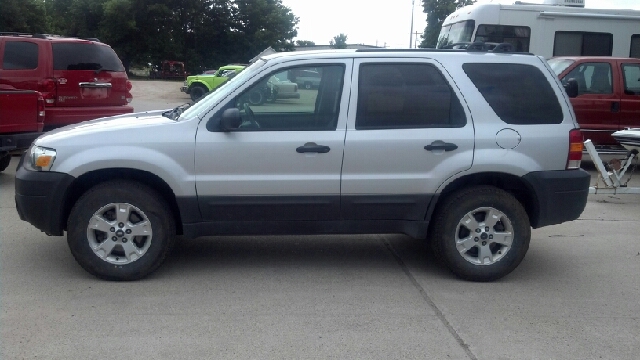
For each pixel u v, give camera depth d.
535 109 5.57
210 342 4.33
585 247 6.89
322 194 5.43
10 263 5.88
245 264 6.04
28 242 6.53
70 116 11.05
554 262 6.33
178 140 5.30
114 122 5.71
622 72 11.50
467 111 5.48
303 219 5.52
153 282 5.47
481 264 5.61
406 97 5.47
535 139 5.50
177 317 4.73
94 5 54.16
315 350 4.24
